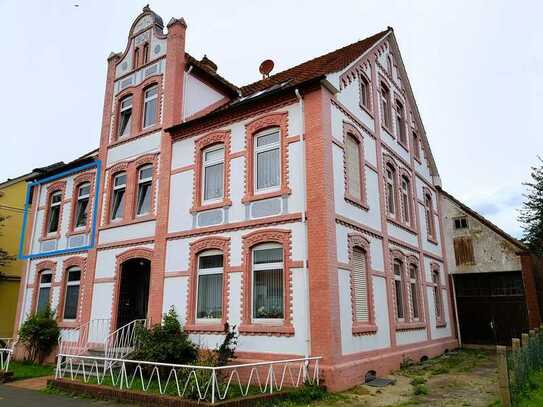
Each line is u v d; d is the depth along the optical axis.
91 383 9.91
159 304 12.94
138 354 10.93
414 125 19.36
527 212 22.66
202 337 11.70
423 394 9.38
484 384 10.48
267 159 12.02
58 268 16.97
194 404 7.54
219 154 13.23
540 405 7.36
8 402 9.01
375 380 10.77
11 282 22.36
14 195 23.61
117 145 16.19
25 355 16.47
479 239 19.47
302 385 9.40
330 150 11.12
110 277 14.76
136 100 16.12
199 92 16.00
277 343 10.32
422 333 15.49
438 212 20.42
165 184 14.01
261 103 12.27
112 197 15.91
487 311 19.05
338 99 12.20
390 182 15.61
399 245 14.93
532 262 18.62
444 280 19.31
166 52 15.66
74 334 15.25
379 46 16.44
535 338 10.87
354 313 10.98
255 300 11.23
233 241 11.83
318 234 10.33
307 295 10.14
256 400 8.02
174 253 13.13
